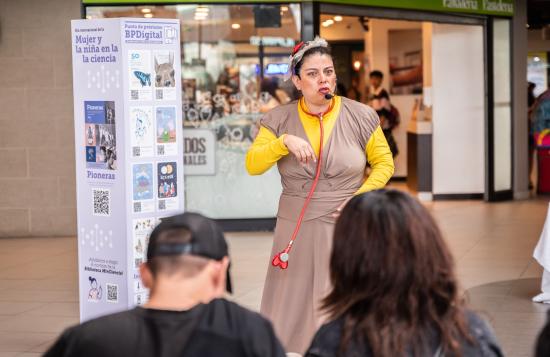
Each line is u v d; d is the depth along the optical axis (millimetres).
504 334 6035
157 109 5406
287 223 4457
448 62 13945
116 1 10719
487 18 13586
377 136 4441
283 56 10969
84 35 5387
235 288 7645
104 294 5500
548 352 2119
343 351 2262
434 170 14078
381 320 2248
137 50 5309
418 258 2264
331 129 4406
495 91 13805
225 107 11031
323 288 4355
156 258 2176
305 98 4438
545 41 20188
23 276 8492
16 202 10977
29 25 10852
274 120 4496
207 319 2156
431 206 13430
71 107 10898
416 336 2225
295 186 4438
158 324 2127
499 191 13906
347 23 19766
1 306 7191
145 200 5402
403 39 17328
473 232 10781
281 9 10906
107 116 5359
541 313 6648
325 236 4383
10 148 10953
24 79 10891
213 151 11047
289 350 4453
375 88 16406
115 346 2107
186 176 11070
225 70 10992
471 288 7602
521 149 14297
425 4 12328
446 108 14031
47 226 11008
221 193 11094
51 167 10961
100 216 5457
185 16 10883
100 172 5426
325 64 4363
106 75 5340
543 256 6910
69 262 9219
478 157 14039
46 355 2160
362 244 2291
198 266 2172
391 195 2354
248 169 4465
